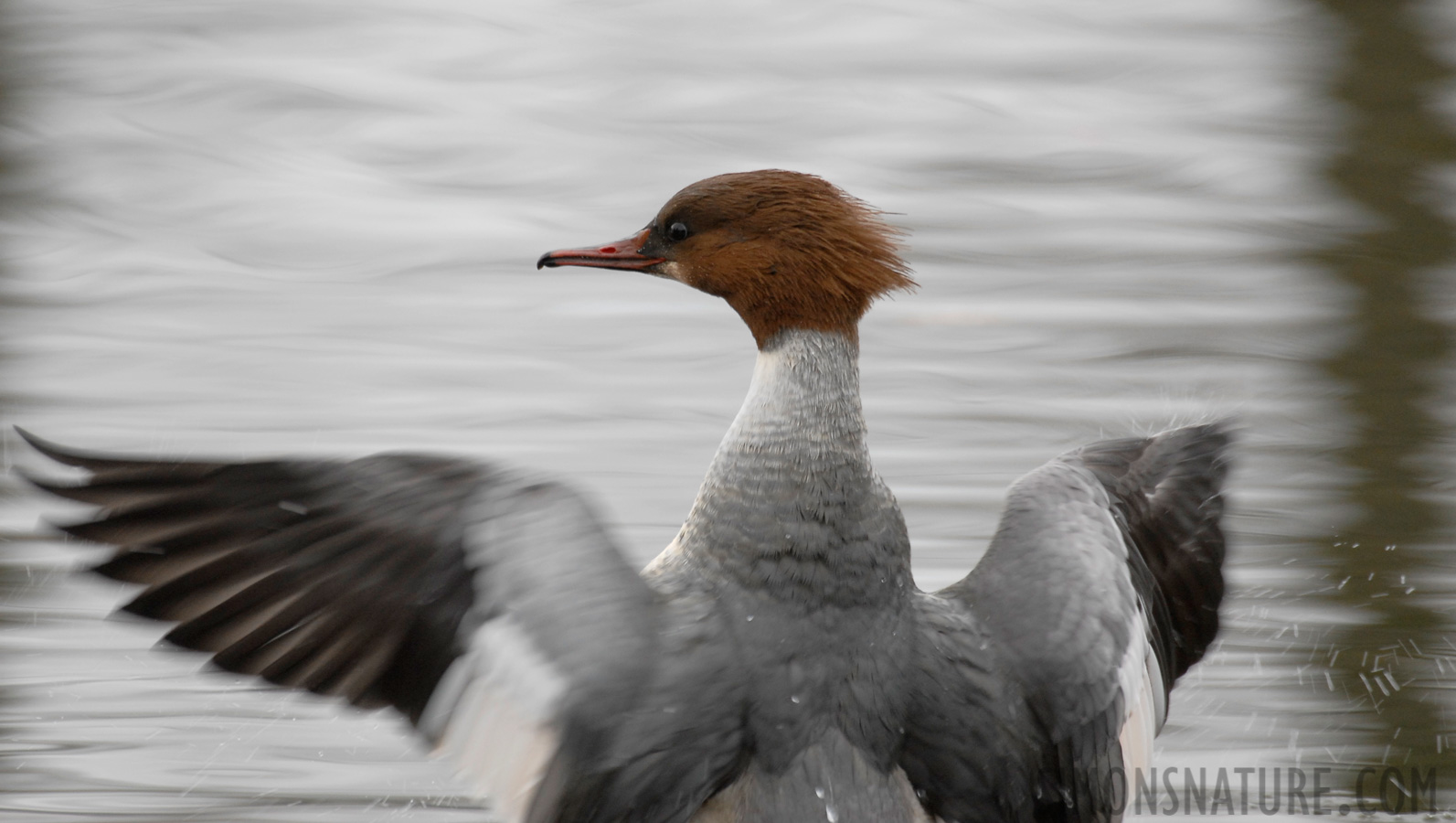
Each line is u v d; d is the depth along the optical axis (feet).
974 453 40.32
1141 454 22.88
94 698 29.78
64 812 26.68
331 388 43.96
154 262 53.88
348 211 59.06
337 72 72.90
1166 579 22.50
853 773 19.74
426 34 79.05
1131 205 60.23
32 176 60.39
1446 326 48.93
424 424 41.73
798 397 20.89
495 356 46.55
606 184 62.54
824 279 21.44
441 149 65.67
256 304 50.57
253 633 18.84
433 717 18.88
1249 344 47.55
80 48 74.43
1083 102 71.31
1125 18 81.25
